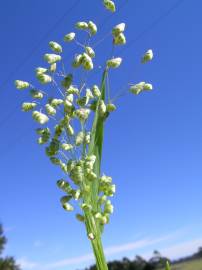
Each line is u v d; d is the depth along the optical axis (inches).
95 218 3.1
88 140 3.3
